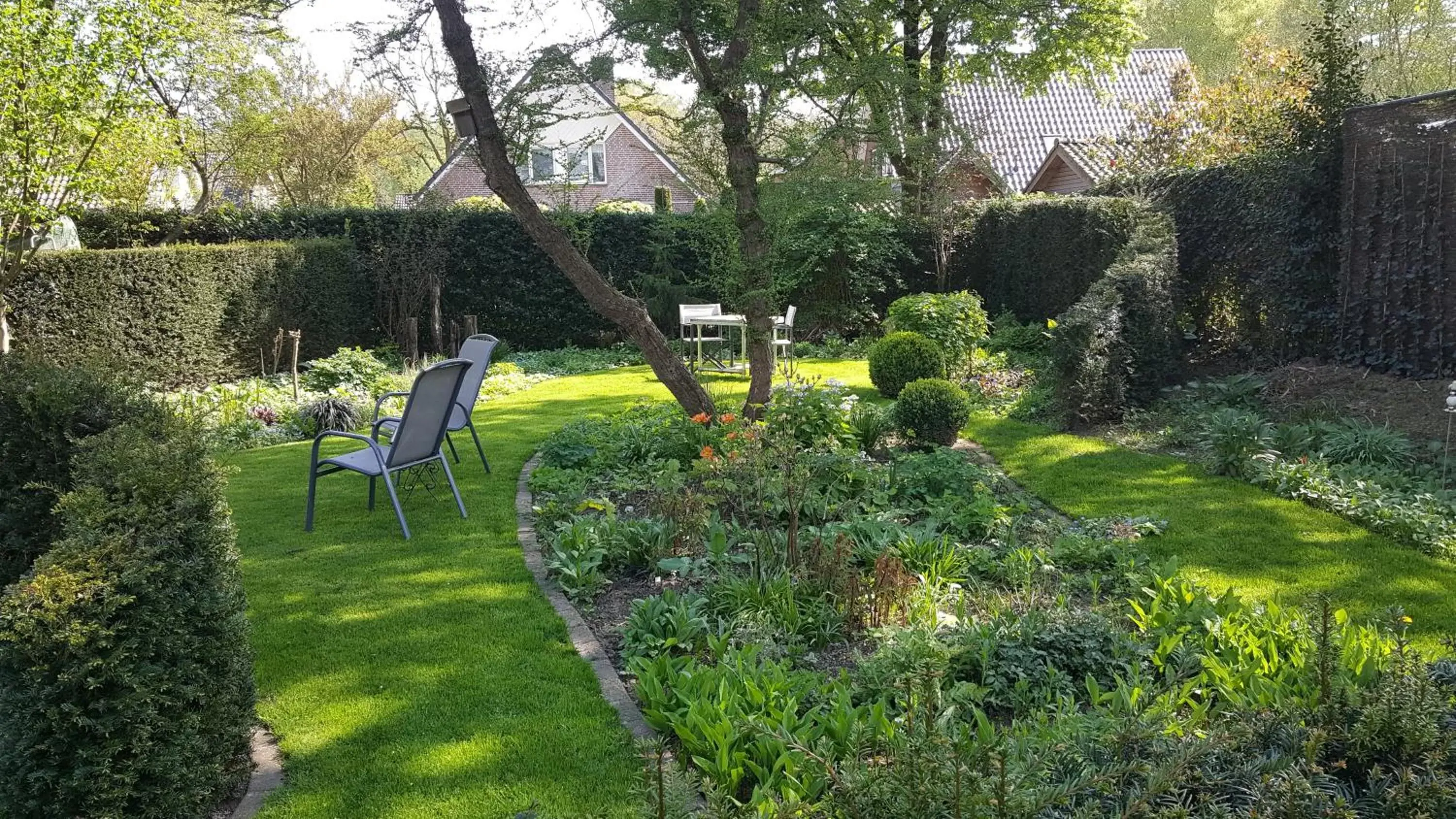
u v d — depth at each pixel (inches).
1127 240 430.3
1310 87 349.7
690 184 349.4
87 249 421.1
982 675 130.0
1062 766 87.7
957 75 618.8
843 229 563.5
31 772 90.5
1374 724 81.5
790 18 253.0
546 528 215.6
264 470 287.4
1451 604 163.0
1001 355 453.7
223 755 106.5
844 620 151.8
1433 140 294.8
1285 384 329.7
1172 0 1203.2
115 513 99.3
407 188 1253.7
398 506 210.4
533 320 605.6
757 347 281.9
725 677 121.4
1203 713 105.7
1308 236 343.0
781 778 102.9
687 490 202.1
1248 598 165.8
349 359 444.1
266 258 480.7
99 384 124.5
